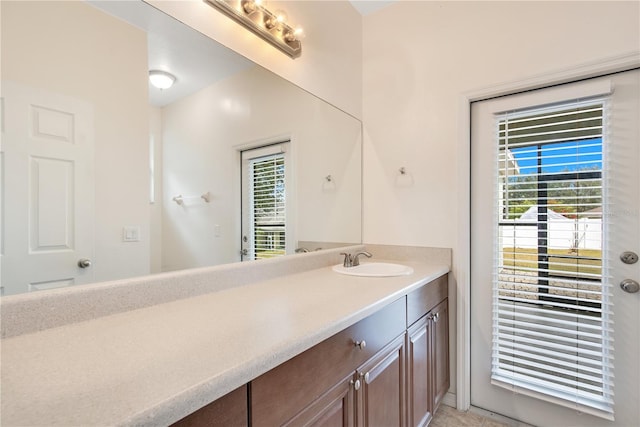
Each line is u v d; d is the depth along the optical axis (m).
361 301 1.11
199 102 1.29
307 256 1.79
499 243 1.82
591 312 1.56
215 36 1.34
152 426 0.48
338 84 2.09
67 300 0.87
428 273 1.65
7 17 0.80
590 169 1.58
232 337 0.77
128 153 1.07
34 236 0.85
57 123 0.90
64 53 0.91
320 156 1.95
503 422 1.76
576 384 1.57
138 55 1.09
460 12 1.93
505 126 1.82
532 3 1.70
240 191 1.48
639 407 1.46
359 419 1.04
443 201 1.97
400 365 1.32
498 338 1.81
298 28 1.68
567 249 1.62
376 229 2.25
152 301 1.06
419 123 2.07
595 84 1.55
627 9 1.46
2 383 0.56
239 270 1.38
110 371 0.60
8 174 0.80
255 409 0.69
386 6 2.23
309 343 0.80
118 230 1.04
